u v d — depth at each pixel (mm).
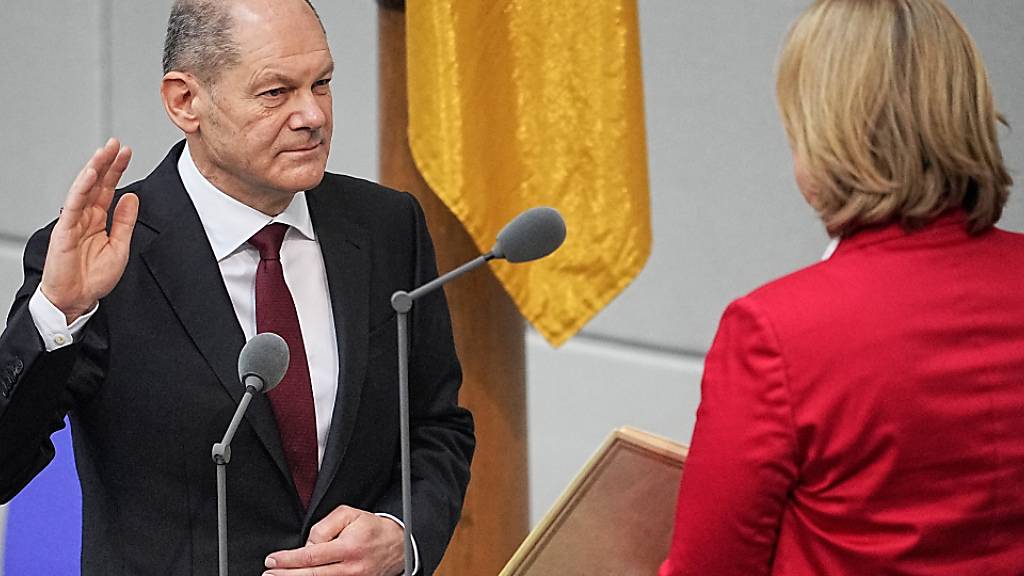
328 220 6602
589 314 7805
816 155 4695
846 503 4625
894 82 4602
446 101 7520
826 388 4555
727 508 4680
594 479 6340
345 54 13711
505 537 8406
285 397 6219
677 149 12930
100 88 14125
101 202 5617
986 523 4602
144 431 6105
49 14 14172
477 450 8266
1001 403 4586
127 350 6102
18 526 8031
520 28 7629
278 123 5953
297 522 6277
